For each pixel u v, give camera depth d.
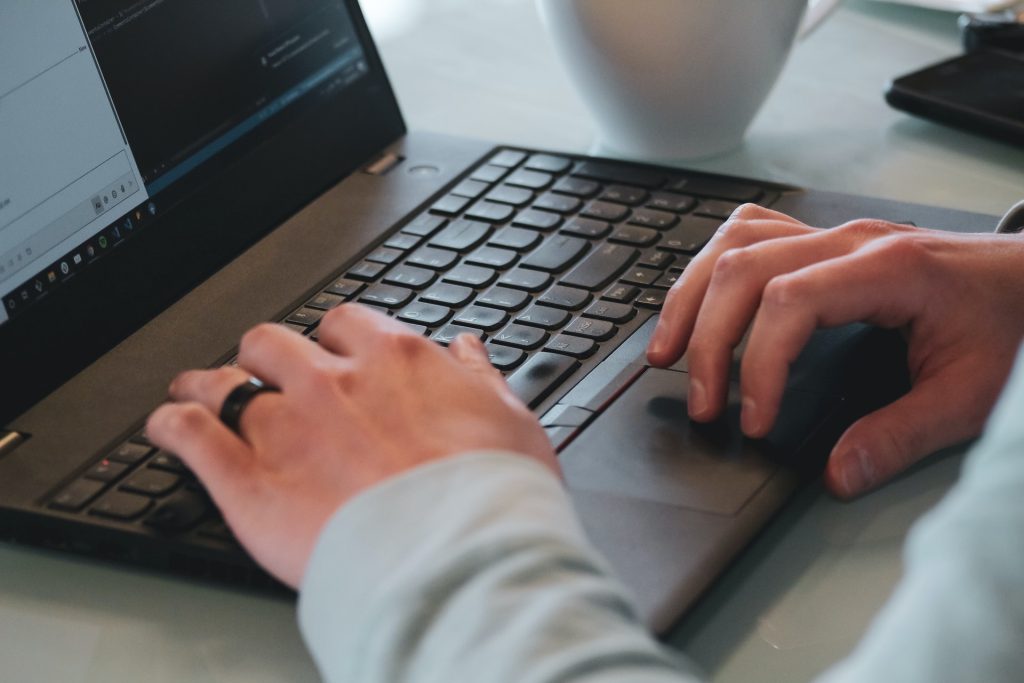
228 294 0.69
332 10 0.84
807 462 0.53
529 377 0.60
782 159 0.86
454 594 0.38
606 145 0.89
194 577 0.52
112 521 0.52
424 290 0.68
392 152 0.84
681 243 0.71
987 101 0.86
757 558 0.51
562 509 0.42
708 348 0.55
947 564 0.29
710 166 0.85
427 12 1.16
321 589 0.41
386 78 0.87
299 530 0.45
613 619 0.38
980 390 0.55
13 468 0.56
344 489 0.45
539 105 0.97
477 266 0.70
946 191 0.80
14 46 0.62
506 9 1.15
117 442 0.57
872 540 0.52
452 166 0.82
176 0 0.73
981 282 0.57
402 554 0.40
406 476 0.43
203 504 0.52
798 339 0.54
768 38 0.79
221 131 0.74
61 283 0.63
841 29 1.05
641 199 0.76
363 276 0.70
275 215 0.76
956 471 0.55
